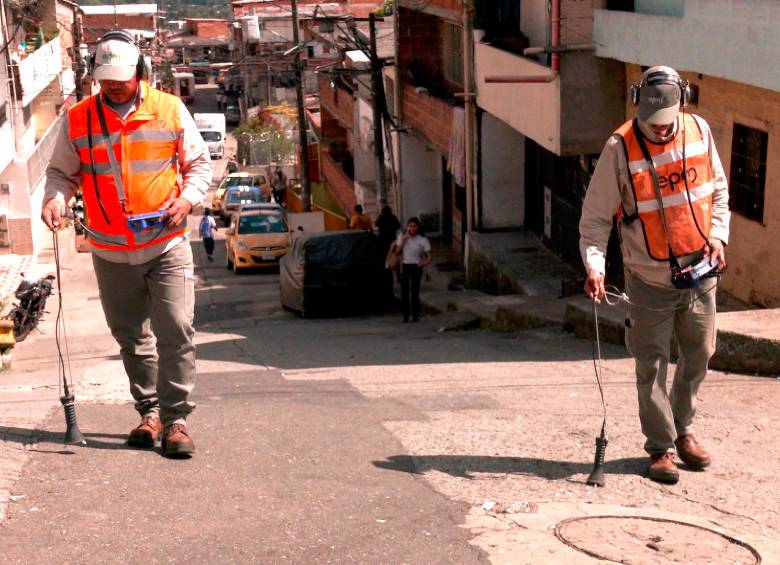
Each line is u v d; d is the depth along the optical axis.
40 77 35.41
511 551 4.43
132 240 5.48
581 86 16.48
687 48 12.88
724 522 5.04
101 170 5.42
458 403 8.02
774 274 12.20
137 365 5.88
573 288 17.09
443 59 28.89
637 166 5.27
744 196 12.95
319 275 21.23
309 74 65.88
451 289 23.33
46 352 17.80
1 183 31.61
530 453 6.18
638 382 5.64
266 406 7.59
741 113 12.76
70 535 4.46
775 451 6.29
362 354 12.87
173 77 52.56
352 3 59.19
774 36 10.64
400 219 30.81
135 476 5.35
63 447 5.80
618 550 4.49
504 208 23.17
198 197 5.55
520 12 21.47
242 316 23.23
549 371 9.99
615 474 5.75
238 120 88.81
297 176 52.72
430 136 26.69
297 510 4.93
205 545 4.41
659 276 5.40
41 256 32.34
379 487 5.39
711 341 5.59
